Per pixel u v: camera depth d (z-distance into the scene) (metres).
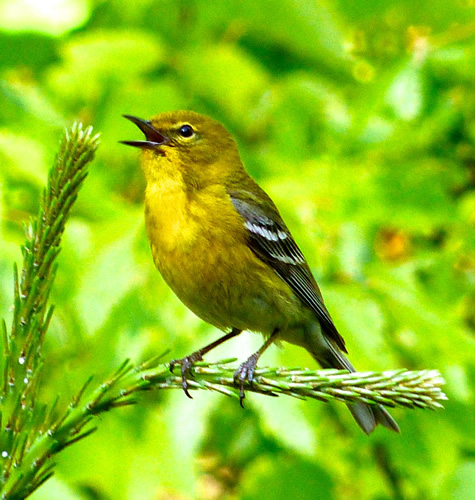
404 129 11.90
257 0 12.58
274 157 11.56
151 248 9.02
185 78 13.00
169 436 9.34
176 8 13.11
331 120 12.57
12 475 5.66
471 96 12.50
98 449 9.27
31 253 5.93
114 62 12.05
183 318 9.65
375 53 14.16
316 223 10.51
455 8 13.05
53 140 11.41
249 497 10.23
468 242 11.97
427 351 9.85
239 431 11.38
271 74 14.16
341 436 10.93
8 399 5.73
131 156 12.63
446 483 9.95
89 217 10.34
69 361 9.54
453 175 12.55
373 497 10.89
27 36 12.38
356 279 10.20
